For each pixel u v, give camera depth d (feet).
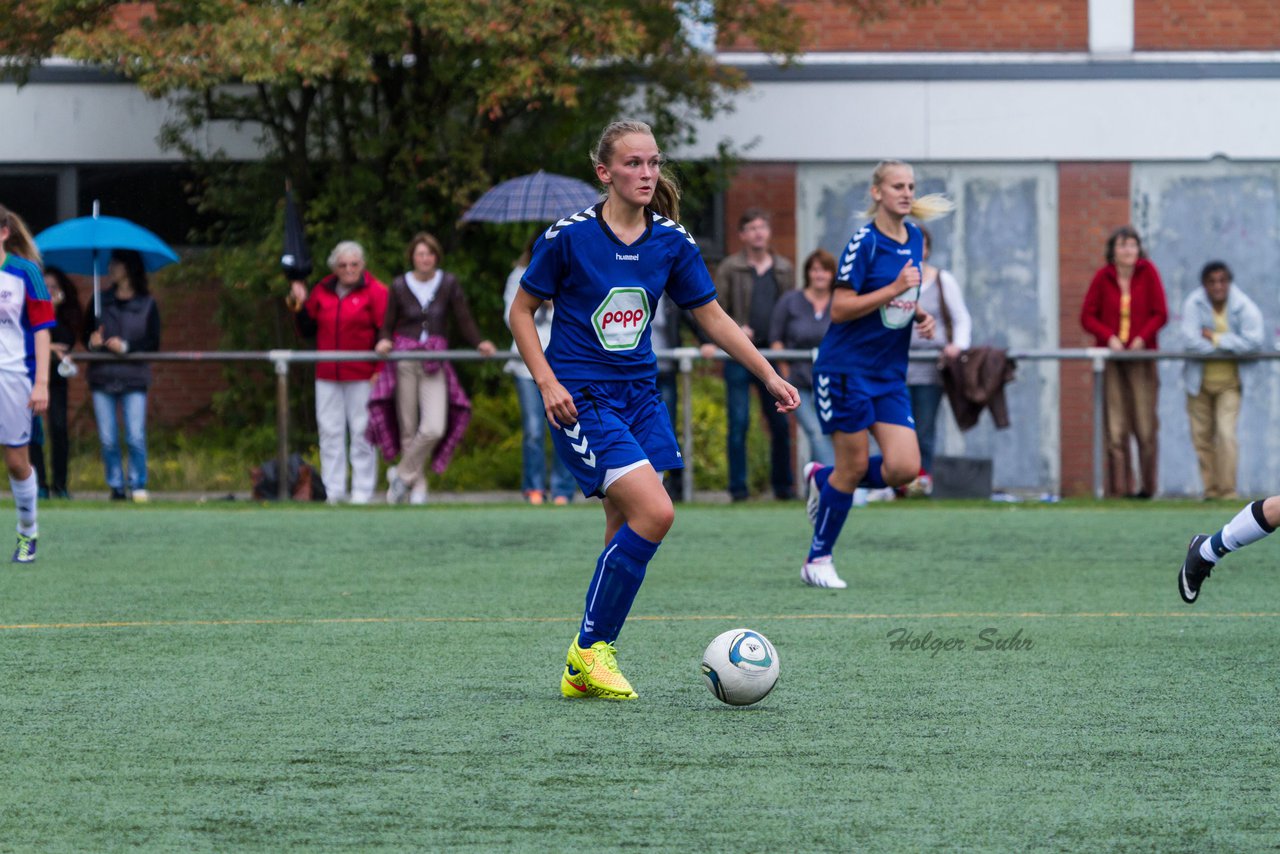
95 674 71.05
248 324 217.36
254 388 215.10
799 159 228.43
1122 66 228.84
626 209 65.87
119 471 168.25
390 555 119.34
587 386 65.72
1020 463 230.89
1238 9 229.66
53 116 224.53
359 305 164.86
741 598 97.04
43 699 65.31
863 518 147.74
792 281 168.66
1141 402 170.09
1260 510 79.56
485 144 209.05
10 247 110.32
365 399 164.14
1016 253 230.48
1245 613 90.84
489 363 208.33
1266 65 228.22
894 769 53.21
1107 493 173.47
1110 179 229.66
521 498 188.44
